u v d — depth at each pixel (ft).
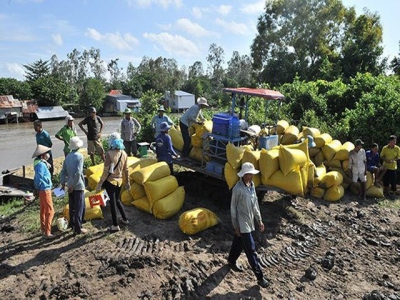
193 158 27.84
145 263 18.15
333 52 123.95
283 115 55.21
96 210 22.70
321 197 30.17
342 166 32.35
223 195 26.43
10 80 170.19
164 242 20.52
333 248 21.86
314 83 73.31
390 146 32.68
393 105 40.55
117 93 212.84
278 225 24.21
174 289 16.43
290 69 118.93
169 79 242.78
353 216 27.37
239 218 17.15
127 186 21.97
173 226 22.71
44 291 16.03
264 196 28.19
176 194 24.44
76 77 285.84
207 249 20.26
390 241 23.71
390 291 17.92
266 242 21.85
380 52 104.99
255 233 22.68
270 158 22.67
